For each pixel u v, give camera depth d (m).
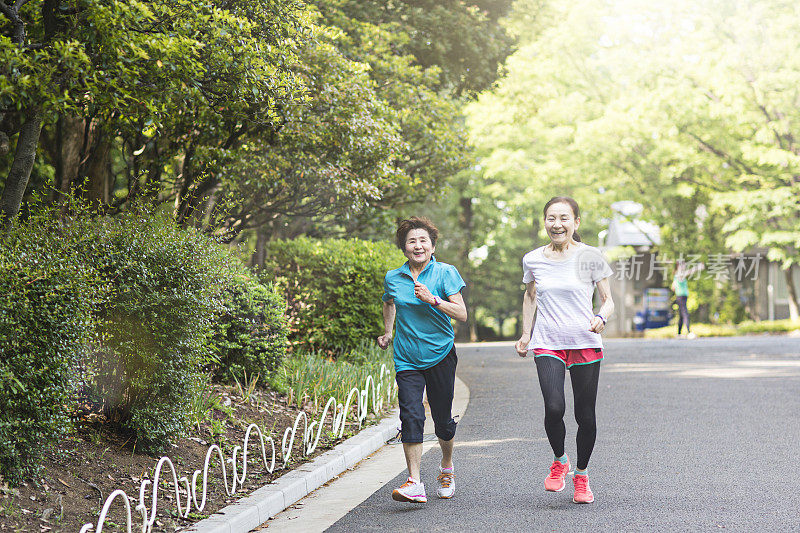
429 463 7.09
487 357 17.62
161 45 6.14
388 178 13.29
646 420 9.05
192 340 6.20
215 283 6.51
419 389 5.69
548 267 5.67
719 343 20.27
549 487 5.67
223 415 7.46
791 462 6.80
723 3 25.77
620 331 33.00
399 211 19.36
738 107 25.48
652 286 33.44
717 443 7.67
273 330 9.02
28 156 6.61
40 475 4.99
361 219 17.30
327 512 5.55
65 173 11.12
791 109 25.52
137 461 5.90
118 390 6.06
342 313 12.84
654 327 33.09
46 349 4.77
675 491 5.85
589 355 5.58
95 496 5.14
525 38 21.58
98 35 6.03
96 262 5.67
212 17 7.07
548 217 5.65
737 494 5.73
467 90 19.31
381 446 8.00
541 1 20.80
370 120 11.38
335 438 7.57
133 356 5.91
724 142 27.08
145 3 6.51
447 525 5.10
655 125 26.53
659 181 28.28
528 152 31.64
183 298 6.00
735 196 26.06
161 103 6.76
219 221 9.35
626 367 14.96
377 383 10.00
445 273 5.76
